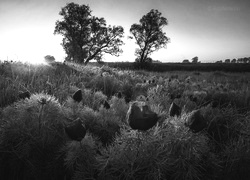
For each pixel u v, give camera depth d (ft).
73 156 5.37
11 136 5.94
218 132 7.80
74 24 138.00
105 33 141.59
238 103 13.84
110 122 7.73
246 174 5.68
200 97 14.11
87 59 144.77
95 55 147.02
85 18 138.51
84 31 139.23
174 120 5.95
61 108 7.07
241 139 6.70
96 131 7.46
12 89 11.43
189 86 22.12
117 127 7.71
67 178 5.71
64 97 11.26
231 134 8.06
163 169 5.07
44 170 5.67
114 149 5.52
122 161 5.11
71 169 5.57
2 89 11.59
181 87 20.24
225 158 6.36
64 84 13.79
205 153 5.86
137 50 169.99
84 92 11.98
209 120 8.62
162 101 11.13
